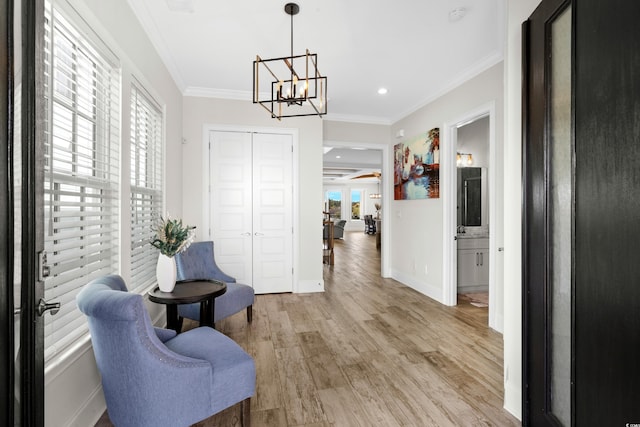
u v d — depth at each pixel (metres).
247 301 3.16
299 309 3.71
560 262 1.44
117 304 1.27
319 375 2.24
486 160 4.59
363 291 4.53
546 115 1.49
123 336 1.30
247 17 2.48
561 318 1.44
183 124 4.02
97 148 1.89
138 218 2.55
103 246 1.89
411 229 4.71
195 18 2.49
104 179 1.90
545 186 1.50
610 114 1.01
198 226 4.07
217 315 2.82
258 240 4.29
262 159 4.28
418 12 2.41
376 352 2.60
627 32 0.95
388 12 2.41
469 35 2.74
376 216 16.14
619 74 0.98
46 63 1.38
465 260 4.43
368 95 4.18
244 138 4.22
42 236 0.99
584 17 1.13
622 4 0.96
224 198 4.17
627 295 0.95
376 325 3.21
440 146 4.02
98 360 1.42
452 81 3.70
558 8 1.38
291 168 4.38
